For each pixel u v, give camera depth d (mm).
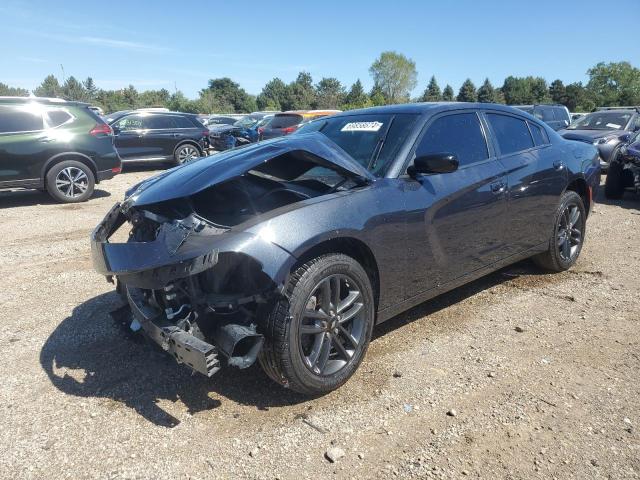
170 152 14461
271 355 2779
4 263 5605
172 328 2717
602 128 12805
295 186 3369
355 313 3094
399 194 3348
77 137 9281
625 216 7742
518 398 2982
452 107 4055
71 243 6445
